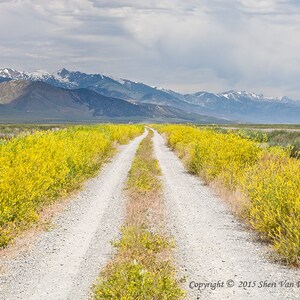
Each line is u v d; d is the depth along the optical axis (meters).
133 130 62.00
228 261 8.34
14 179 10.66
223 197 14.27
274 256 8.62
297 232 8.23
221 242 9.57
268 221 9.56
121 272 6.67
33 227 10.59
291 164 11.57
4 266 8.04
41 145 15.64
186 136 34.25
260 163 14.05
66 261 8.29
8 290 6.97
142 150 33.00
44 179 12.73
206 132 31.19
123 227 10.27
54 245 9.29
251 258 8.52
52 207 12.69
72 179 16.14
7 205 10.09
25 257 8.54
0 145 14.16
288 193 9.46
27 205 10.85
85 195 14.84
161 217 11.55
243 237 9.98
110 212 12.32
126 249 8.45
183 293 6.37
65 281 7.30
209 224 11.11
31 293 6.84
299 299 6.66
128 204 12.99
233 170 15.46
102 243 9.38
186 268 7.92
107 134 38.53
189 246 9.23
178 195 14.89
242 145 17.00
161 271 7.34
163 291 6.22
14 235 9.81
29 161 12.91
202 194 15.16
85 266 8.00
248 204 11.55
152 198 13.92
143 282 6.26
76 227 10.73
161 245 8.80
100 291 6.28
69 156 17.39
